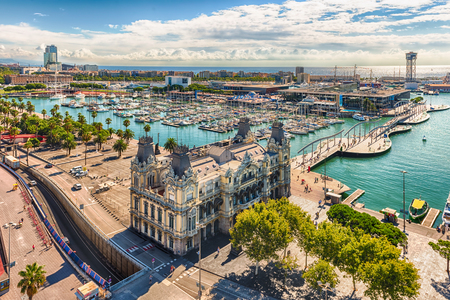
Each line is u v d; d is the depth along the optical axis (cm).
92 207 14325
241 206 12519
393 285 7481
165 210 10844
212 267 10225
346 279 9688
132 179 12169
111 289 9138
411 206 15025
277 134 15162
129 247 11250
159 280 9569
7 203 14762
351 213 11450
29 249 11331
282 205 10669
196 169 11931
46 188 17350
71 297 9000
